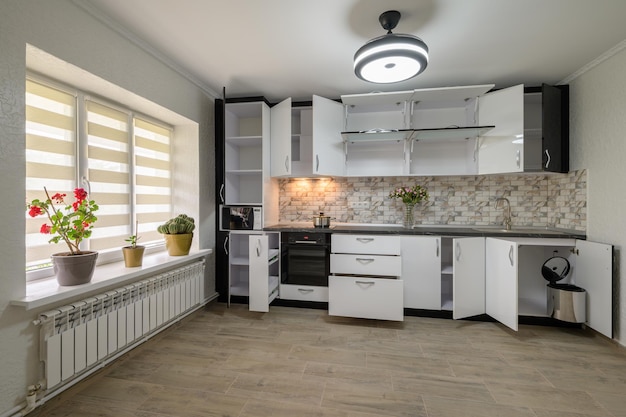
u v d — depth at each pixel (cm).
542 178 314
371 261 282
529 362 207
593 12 183
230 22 197
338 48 229
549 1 173
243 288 340
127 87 210
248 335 249
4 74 139
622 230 225
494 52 232
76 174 200
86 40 179
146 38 217
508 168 278
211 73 275
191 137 299
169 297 245
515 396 170
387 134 292
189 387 178
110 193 227
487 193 325
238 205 320
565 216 291
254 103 317
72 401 165
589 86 256
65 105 194
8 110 141
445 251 324
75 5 172
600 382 183
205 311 305
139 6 180
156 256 257
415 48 183
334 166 317
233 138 323
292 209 367
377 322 277
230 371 195
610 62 234
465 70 263
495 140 286
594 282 242
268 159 330
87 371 178
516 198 320
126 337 201
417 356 215
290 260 311
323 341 238
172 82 257
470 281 271
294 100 344
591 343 236
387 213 345
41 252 181
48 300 148
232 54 240
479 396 170
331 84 298
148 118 268
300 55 240
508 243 249
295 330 259
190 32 209
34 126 175
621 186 226
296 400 166
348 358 212
